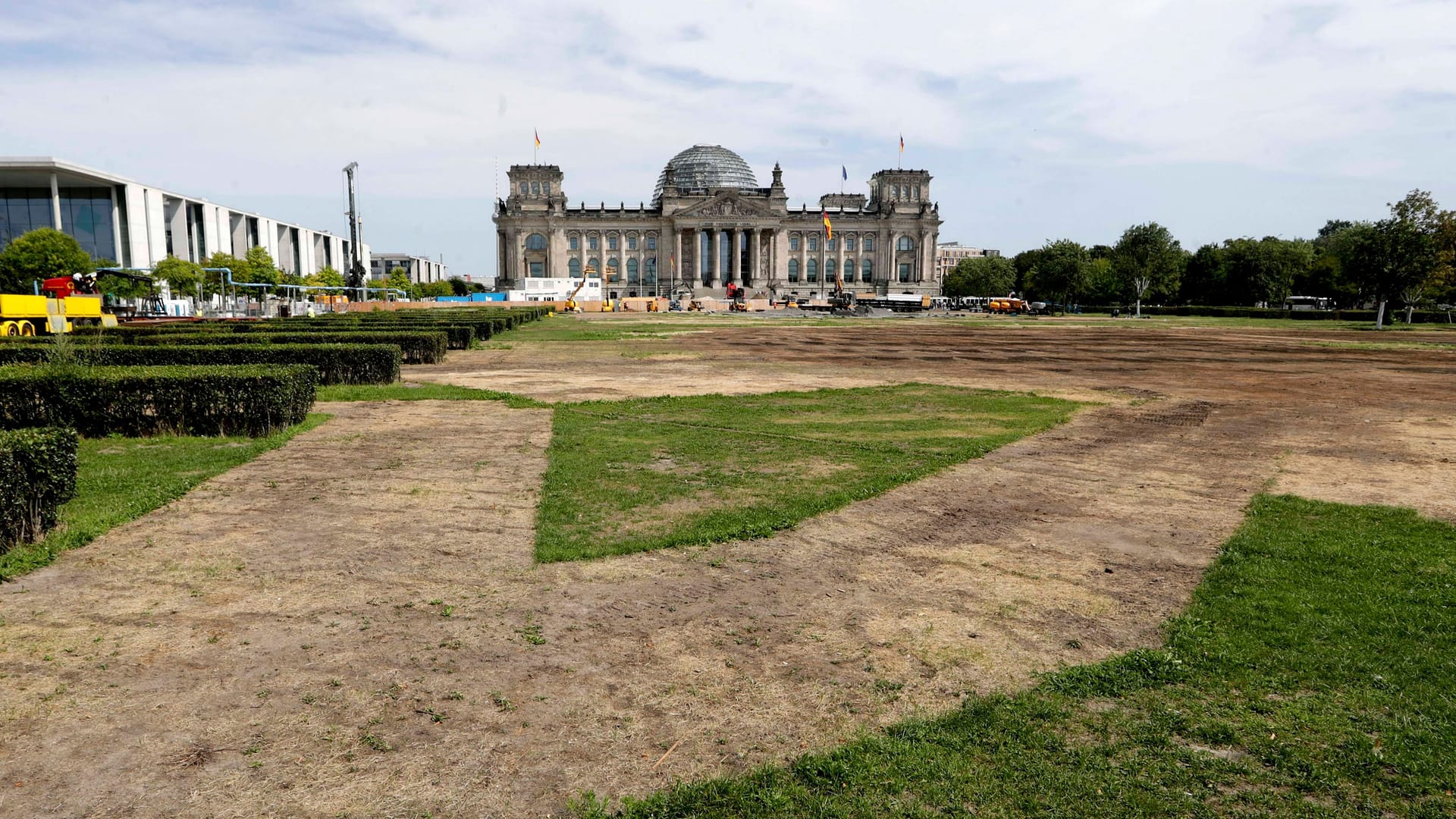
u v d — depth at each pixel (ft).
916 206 640.58
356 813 15.62
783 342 161.27
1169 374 99.60
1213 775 16.97
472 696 19.99
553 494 38.65
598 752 17.75
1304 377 96.84
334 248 584.81
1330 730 18.60
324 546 31.09
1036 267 510.99
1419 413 68.08
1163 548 31.58
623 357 120.37
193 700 19.66
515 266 621.72
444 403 69.56
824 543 31.89
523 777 16.83
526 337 167.12
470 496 38.63
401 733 18.38
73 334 106.73
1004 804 16.05
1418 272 240.12
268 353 77.66
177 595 26.16
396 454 48.21
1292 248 420.77
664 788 16.55
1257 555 30.14
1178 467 45.91
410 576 27.99
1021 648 22.88
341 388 76.54
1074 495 39.52
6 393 50.93
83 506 35.32
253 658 21.83
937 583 27.76
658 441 52.39
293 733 18.29
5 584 26.84
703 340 164.76
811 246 641.81
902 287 634.02
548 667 21.54
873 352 135.44
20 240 262.47
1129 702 19.86
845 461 46.39
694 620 24.58
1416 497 39.22
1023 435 55.62
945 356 126.41
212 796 16.07
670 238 624.59
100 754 17.43
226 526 33.50
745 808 15.85
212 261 347.36
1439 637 23.04
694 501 37.45
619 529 33.12
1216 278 444.14
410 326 134.00
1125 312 447.42
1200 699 19.97
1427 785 16.58
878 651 22.61
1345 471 45.14
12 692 19.85
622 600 26.05
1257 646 22.59
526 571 28.55
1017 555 30.68
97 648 22.29
